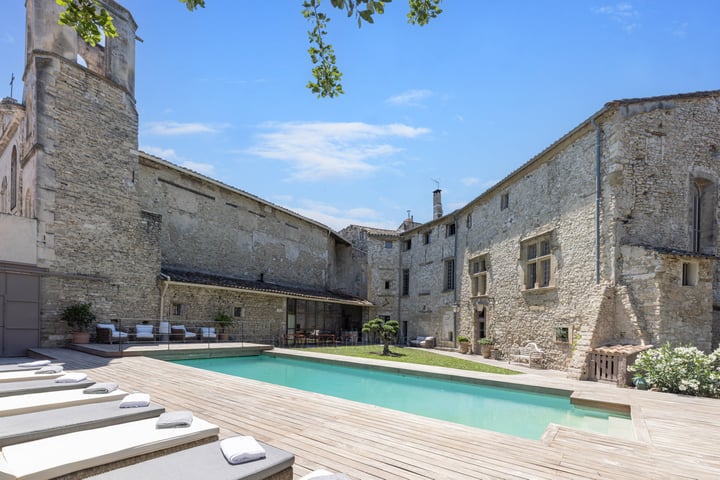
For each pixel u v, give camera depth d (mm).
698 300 9023
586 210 10930
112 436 2750
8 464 2230
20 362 8398
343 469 3201
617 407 6309
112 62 12609
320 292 22484
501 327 15102
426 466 3279
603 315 9500
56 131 11125
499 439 3986
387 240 24594
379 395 8367
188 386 6289
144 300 12820
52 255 10820
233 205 18234
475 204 17656
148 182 14586
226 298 15727
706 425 4859
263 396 5680
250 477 2178
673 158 10336
